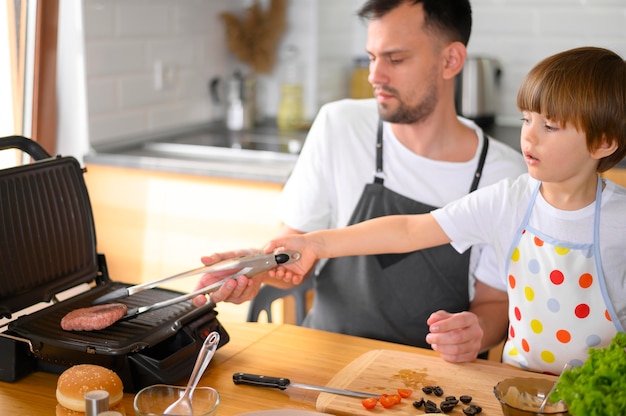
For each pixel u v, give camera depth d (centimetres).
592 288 153
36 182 160
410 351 165
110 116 297
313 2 354
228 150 299
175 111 332
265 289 205
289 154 292
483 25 353
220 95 356
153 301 162
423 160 195
